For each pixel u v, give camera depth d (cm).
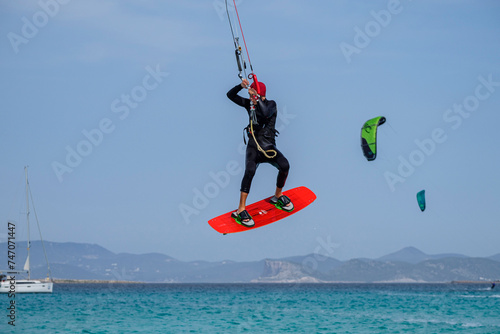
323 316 5388
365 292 16512
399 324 4422
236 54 1600
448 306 7200
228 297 11988
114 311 6369
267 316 5425
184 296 12800
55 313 5975
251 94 1595
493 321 4700
